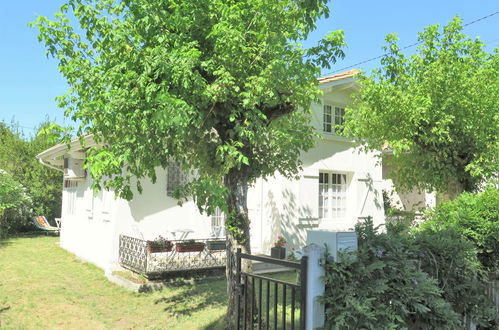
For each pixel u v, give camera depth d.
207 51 5.26
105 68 5.13
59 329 6.20
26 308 7.20
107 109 4.71
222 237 10.84
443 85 8.00
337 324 3.25
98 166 4.49
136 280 8.77
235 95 5.01
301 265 3.51
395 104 8.11
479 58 8.49
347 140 12.05
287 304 7.04
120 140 5.32
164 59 4.56
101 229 10.93
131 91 4.79
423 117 8.00
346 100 12.25
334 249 3.52
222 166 5.27
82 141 5.68
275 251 9.85
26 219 18.58
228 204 5.83
